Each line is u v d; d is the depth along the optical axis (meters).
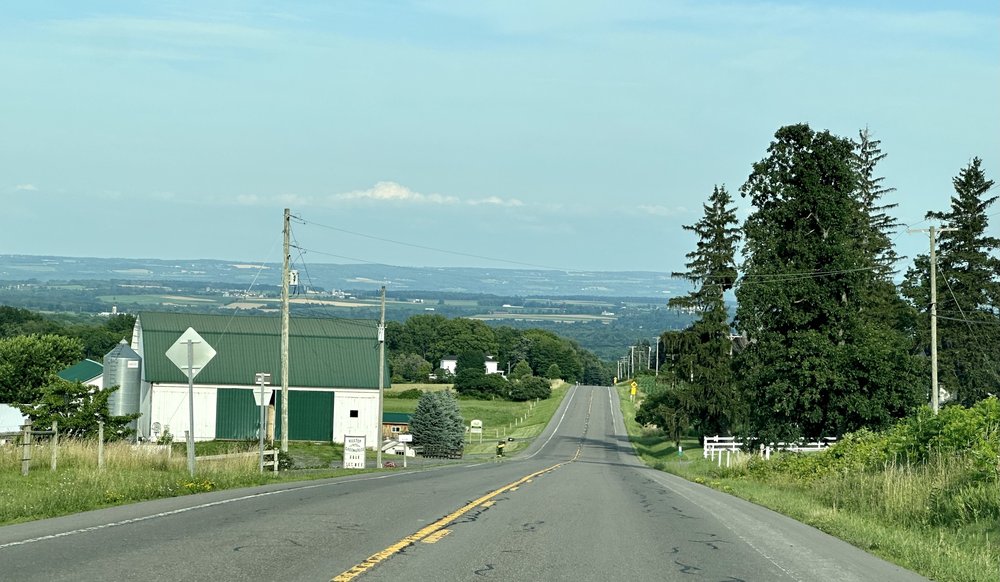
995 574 11.77
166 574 9.37
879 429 48.62
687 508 19.14
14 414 50.97
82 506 15.80
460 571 10.10
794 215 53.66
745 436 55.66
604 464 53.78
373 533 12.77
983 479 18.48
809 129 54.56
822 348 49.59
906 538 14.71
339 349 65.25
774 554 12.66
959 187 71.31
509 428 115.12
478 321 196.12
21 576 9.14
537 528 14.14
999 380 67.31
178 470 23.53
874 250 73.19
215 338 63.97
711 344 69.69
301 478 27.42
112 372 59.72
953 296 68.12
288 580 9.23
